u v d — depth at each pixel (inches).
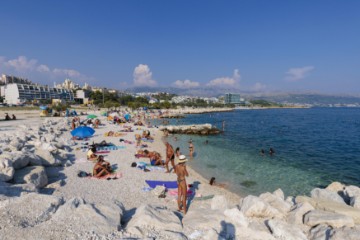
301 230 284.8
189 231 274.8
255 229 278.8
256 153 1083.3
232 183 644.1
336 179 723.4
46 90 7283.5
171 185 532.7
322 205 366.3
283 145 1337.4
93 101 5954.7
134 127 1867.6
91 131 1023.6
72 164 653.9
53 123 1549.0
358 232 256.8
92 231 241.4
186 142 1369.3
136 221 274.2
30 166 480.1
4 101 6353.3
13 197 288.8
